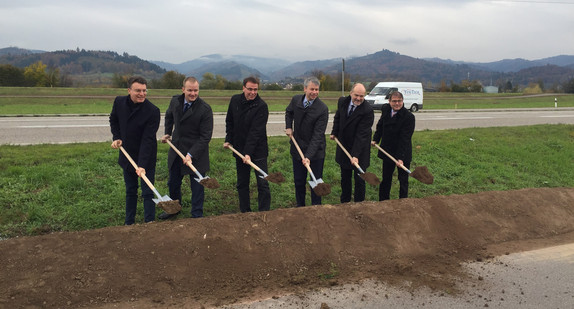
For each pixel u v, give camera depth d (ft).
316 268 13.08
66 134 37.17
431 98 137.90
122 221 17.20
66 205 17.99
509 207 18.02
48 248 11.87
